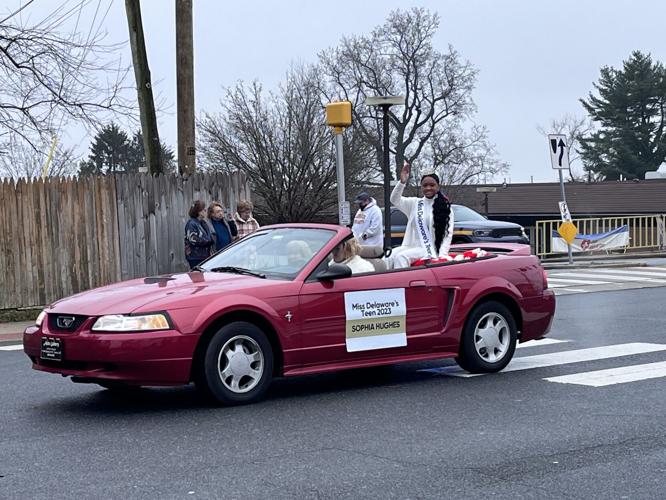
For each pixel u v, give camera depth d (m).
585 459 6.26
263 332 8.22
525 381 9.22
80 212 16.02
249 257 9.12
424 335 9.13
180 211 16.97
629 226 36.84
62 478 5.91
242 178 17.59
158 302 7.79
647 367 9.92
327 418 7.59
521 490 5.58
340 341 8.58
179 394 8.80
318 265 8.59
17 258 15.54
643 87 78.44
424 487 5.64
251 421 7.49
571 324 13.84
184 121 17.19
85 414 7.90
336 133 14.93
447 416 7.64
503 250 10.41
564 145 26.12
